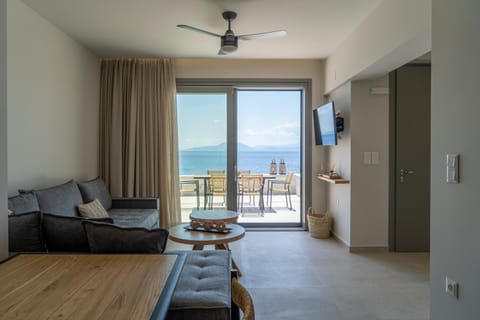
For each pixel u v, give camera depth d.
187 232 2.99
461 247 1.62
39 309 0.95
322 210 4.94
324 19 3.32
